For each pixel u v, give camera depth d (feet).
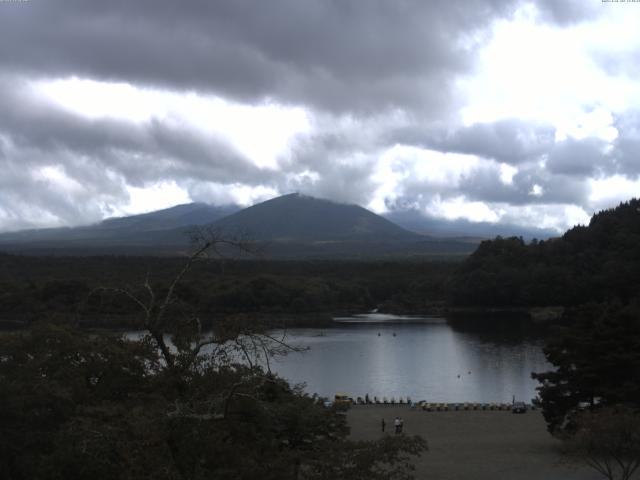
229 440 73.97
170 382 79.41
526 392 315.37
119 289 83.30
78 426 73.51
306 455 80.12
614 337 173.17
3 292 419.33
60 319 118.21
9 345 110.22
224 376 77.66
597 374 171.83
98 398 99.96
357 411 249.14
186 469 70.54
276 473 75.36
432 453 173.06
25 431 97.25
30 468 94.32
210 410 72.08
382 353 443.32
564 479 143.84
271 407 78.79
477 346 476.54
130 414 72.79
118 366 103.14
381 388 327.47
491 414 239.91
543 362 402.11
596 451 132.05
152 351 101.91
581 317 183.11
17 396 96.84
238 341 78.84
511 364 396.16
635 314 176.04
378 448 79.36
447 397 305.94
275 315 631.97
